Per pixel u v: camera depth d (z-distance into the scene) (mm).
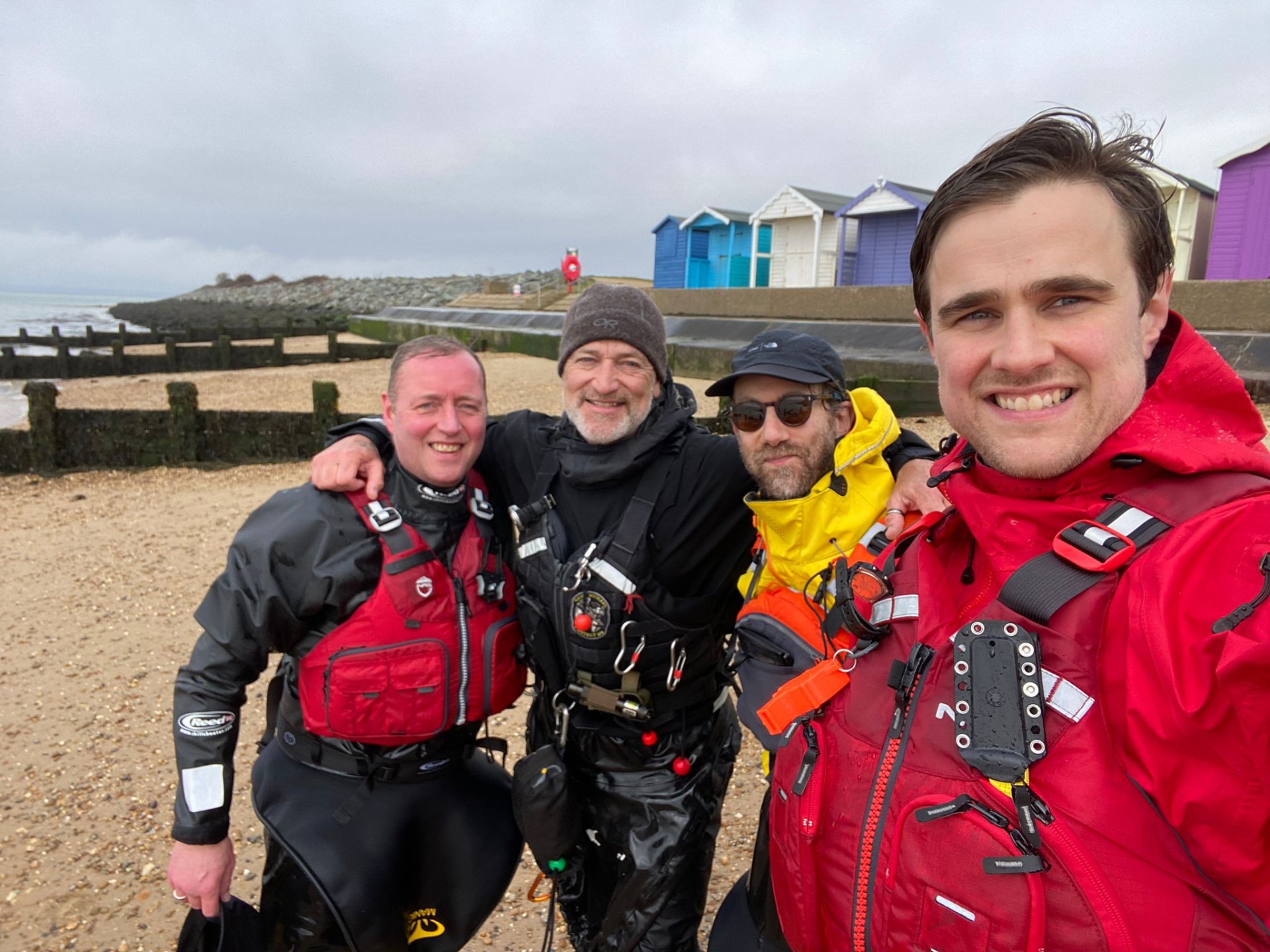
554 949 3049
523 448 2646
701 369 17562
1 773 4172
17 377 25281
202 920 2205
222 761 2234
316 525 2199
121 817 3822
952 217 1216
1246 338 11648
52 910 3234
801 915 1431
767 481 2055
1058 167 1156
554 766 2318
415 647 2197
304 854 2189
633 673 2316
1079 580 1129
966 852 1142
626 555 2287
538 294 41656
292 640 2277
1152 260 1198
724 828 3713
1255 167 15836
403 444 2270
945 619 1319
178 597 6637
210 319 60219
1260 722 947
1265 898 1003
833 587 1668
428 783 2389
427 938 2482
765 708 1482
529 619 2412
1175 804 1001
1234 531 1038
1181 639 997
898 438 2172
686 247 30453
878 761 1296
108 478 10734
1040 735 1103
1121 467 1184
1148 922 1041
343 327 43000
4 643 5750
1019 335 1161
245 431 11383
